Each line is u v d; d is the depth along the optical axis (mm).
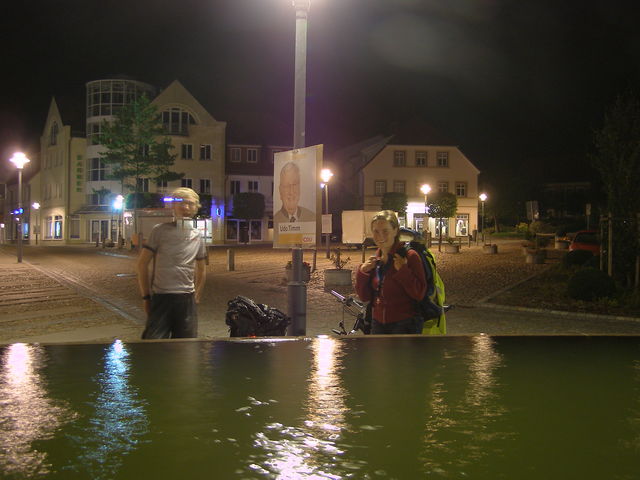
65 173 61938
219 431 1814
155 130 47156
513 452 1641
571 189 75500
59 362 2932
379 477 1441
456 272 21594
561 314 11383
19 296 14375
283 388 2406
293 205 7375
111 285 17359
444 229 62031
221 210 60062
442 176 61750
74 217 62000
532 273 20766
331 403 2160
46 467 1501
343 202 61719
